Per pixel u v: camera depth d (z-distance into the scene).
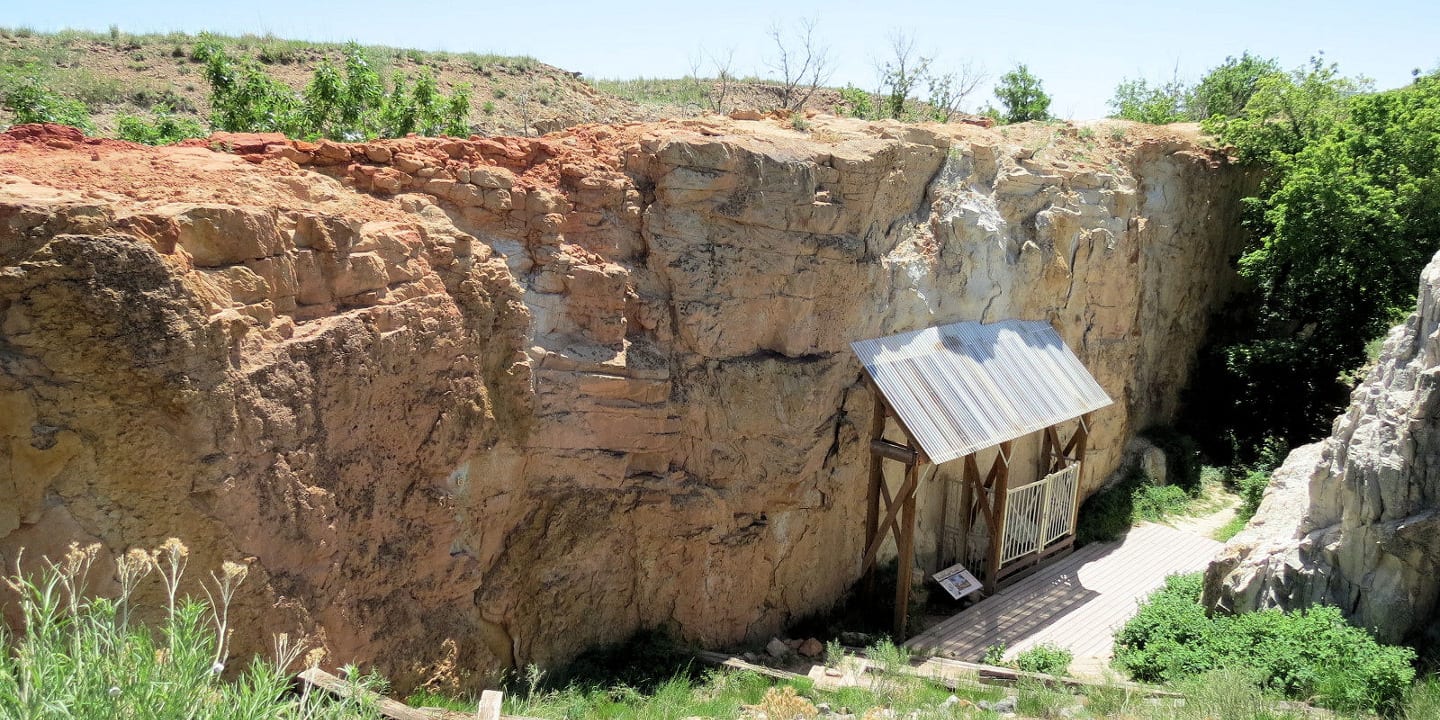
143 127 15.59
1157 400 20.77
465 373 10.05
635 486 11.89
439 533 9.88
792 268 12.80
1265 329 21.56
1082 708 9.76
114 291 7.09
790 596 13.48
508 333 10.63
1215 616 11.76
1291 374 20.11
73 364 7.04
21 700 4.41
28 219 6.91
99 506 7.15
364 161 10.35
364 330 8.95
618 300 11.48
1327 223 18.77
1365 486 10.20
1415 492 9.91
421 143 10.73
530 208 11.10
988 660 12.41
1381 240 18.28
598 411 11.40
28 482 6.88
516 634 10.90
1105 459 18.56
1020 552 15.38
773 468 12.79
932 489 15.55
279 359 8.19
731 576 12.66
